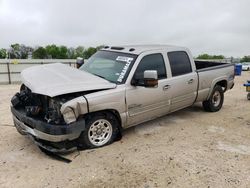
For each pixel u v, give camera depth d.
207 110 6.91
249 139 4.94
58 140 3.83
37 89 3.89
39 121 3.91
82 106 3.94
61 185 3.35
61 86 3.93
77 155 4.18
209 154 4.25
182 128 5.57
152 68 5.01
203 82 6.17
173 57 5.50
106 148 4.45
